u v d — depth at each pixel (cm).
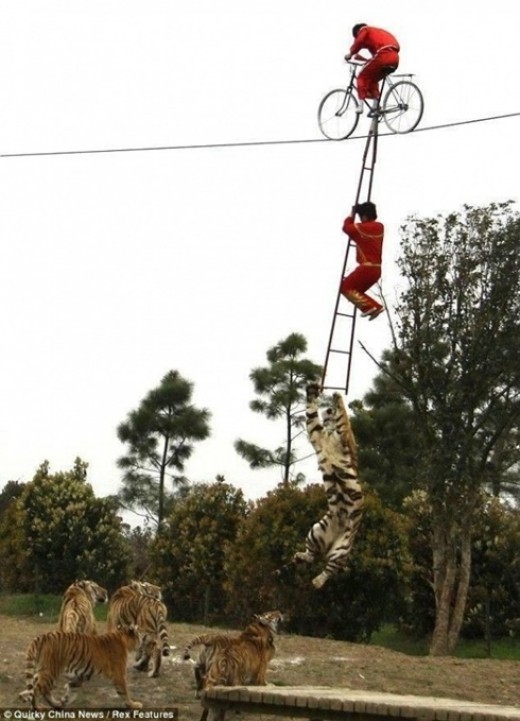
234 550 3081
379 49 1339
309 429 1241
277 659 2242
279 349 3766
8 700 1792
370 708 1405
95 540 3481
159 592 2072
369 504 3016
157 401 3828
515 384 2861
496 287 2861
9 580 3559
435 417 2897
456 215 2902
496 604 3145
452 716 1359
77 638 1789
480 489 3009
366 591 2984
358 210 1310
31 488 3538
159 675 2014
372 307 1283
